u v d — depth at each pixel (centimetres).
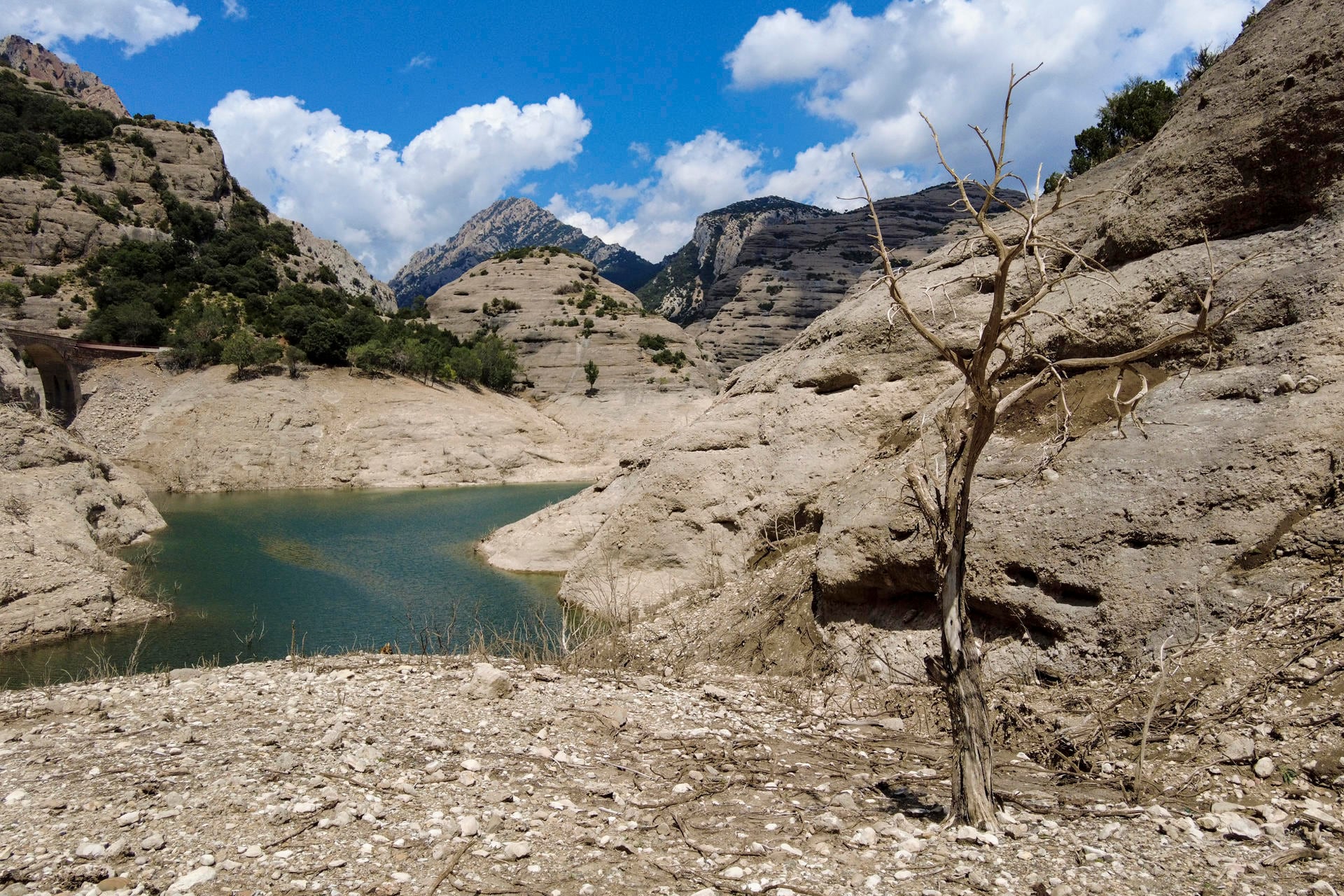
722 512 1755
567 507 2697
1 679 1487
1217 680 710
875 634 1076
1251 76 1154
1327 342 892
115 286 7781
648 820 575
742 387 2036
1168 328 1070
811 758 735
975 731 548
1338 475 800
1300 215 1052
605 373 9156
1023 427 1146
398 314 10806
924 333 533
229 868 477
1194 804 573
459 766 661
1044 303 1275
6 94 9919
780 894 457
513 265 11925
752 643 1223
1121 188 1315
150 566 2642
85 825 530
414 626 1780
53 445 2922
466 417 6950
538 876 480
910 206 18275
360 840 518
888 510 1098
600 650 1224
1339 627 693
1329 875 450
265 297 8675
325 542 3225
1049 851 499
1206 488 859
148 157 10475
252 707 820
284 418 6228
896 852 509
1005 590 948
